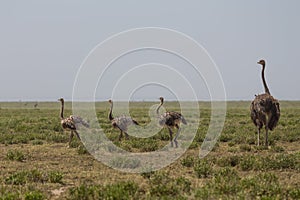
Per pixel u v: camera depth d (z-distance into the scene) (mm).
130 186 38844
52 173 44219
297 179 43938
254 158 51812
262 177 42469
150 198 35969
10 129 92000
